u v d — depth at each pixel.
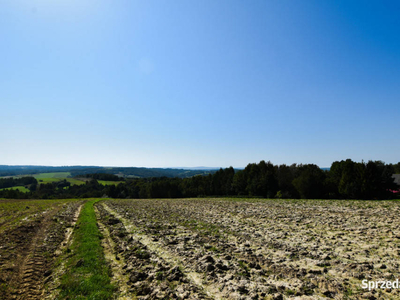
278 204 42.06
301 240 16.34
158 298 8.98
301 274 10.59
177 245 15.95
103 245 16.98
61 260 13.50
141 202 61.12
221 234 19.02
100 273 11.32
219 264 11.80
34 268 12.31
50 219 27.78
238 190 78.94
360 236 16.66
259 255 13.45
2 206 44.97
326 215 26.56
